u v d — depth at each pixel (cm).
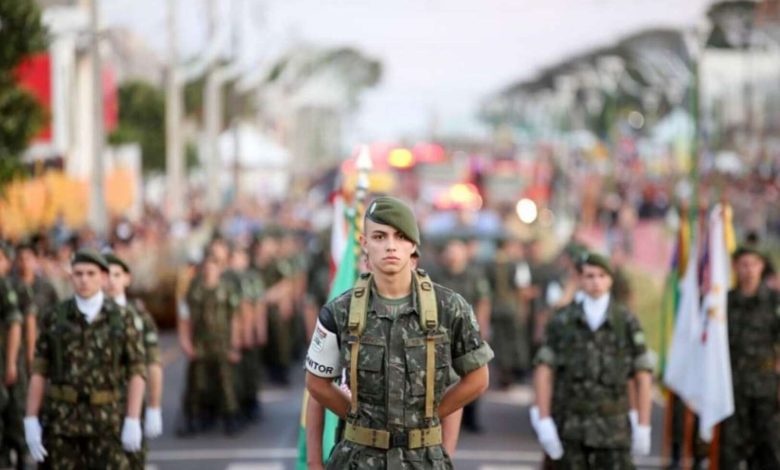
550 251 6644
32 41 3150
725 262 2236
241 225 6850
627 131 17562
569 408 1944
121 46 8794
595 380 1931
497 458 2788
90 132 7106
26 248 2547
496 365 4206
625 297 3241
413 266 1295
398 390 1262
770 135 9688
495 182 11244
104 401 1861
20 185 3697
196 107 12625
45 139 5656
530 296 3762
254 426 3228
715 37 8275
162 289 5191
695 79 3325
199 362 3069
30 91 3278
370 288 1282
